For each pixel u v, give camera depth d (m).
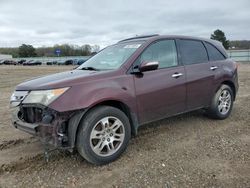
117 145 4.14
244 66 29.97
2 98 10.27
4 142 5.02
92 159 3.88
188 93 5.19
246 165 3.85
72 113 3.74
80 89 3.84
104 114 3.95
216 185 3.35
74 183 3.53
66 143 3.79
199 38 5.79
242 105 7.47
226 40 67.50
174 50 5.16
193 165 3.88
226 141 4.75
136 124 4.45
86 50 99.56
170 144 4.68
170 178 3.54
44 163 4.09
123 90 4.21
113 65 4.55
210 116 6.00
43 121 3.70
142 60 4.60
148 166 3.90
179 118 6.15
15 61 76.19
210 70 5.62
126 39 5.43
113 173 3.75
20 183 3.56
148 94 4.53
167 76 4.83
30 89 3.94
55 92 3.72
